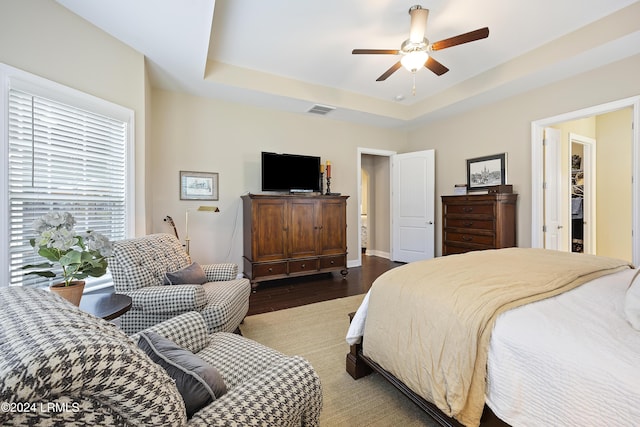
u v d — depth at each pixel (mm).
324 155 4766
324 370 1883
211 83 3395
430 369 1275
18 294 778
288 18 2547
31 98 1953
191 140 3756
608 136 4477
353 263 5082
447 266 1795
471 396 1130
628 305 1062
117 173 2592
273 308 3039
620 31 2479
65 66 2154
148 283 2010
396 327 1488
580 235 4660
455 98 4031
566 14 2541
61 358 463
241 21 2584
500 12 2502
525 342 1025
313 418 965
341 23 2631
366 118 4738
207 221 3875
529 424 979
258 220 3701
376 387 1711
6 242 1804
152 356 886
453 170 4668
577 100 3188
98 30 2385
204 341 1347
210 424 701
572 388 892
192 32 2426
